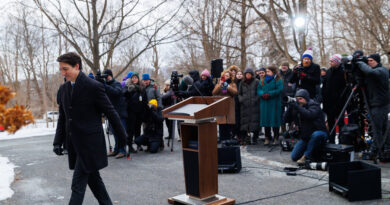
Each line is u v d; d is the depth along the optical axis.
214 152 4.04
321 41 22.83
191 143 4.06
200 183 3.94
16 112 2.02
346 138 6.31
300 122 6.30
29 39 23.44
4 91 2.04
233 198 4.38
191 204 3.95
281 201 4.21
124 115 7.41
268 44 23.38
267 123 8.13
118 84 7.37
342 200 4.17
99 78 7.09
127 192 4.83
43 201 4.54
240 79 8.80
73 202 3.31
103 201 3.67
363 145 6.38
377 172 4.14
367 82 6.11
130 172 6.06
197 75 8.50
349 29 17.50
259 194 4.53
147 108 7.82
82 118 3.38
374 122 6.06
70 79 3.45
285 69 9.57
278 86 8.09
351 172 4.10
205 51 21.44
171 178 5.54
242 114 8.52
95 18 11.91
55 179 5.75
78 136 3.37
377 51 16.00
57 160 7.48
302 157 6.19
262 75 8.26
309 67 7.44
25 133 14.20
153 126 7.97
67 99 3.40
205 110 3.77
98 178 3.65
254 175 5.57
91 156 3.38
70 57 3.40
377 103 6.04
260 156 7.11
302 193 4.51
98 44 12.20
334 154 5.66
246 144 8.72
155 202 4.35
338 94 6.98
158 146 7.92
